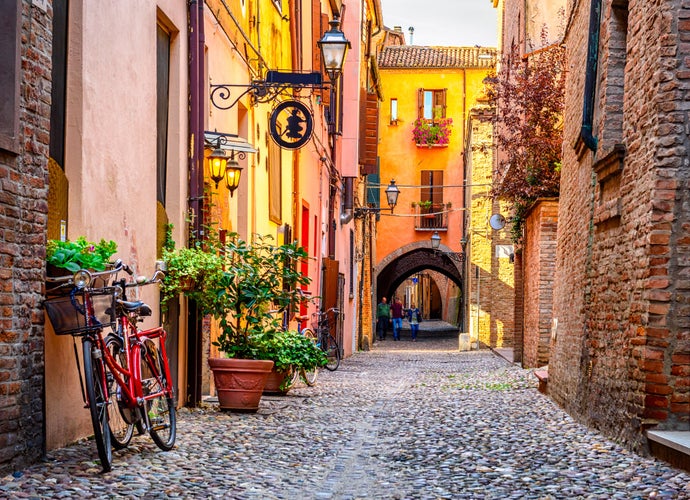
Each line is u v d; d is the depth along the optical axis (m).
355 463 8.62
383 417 12.62
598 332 11.16
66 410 8.06
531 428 11.32
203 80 12.44
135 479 6.92
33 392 7.16
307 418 12.14
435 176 49.97
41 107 7.31
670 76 8.70
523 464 8.52
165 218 11.45
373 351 37.88
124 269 7.61
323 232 26.50
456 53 50.78
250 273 13.30
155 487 6.75
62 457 7.51
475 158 37.75
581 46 13.77
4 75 6.77
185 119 12.12
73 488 6.41
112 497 6.29
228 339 14.08
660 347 8.72
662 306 8.71
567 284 14.16
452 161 49.91
